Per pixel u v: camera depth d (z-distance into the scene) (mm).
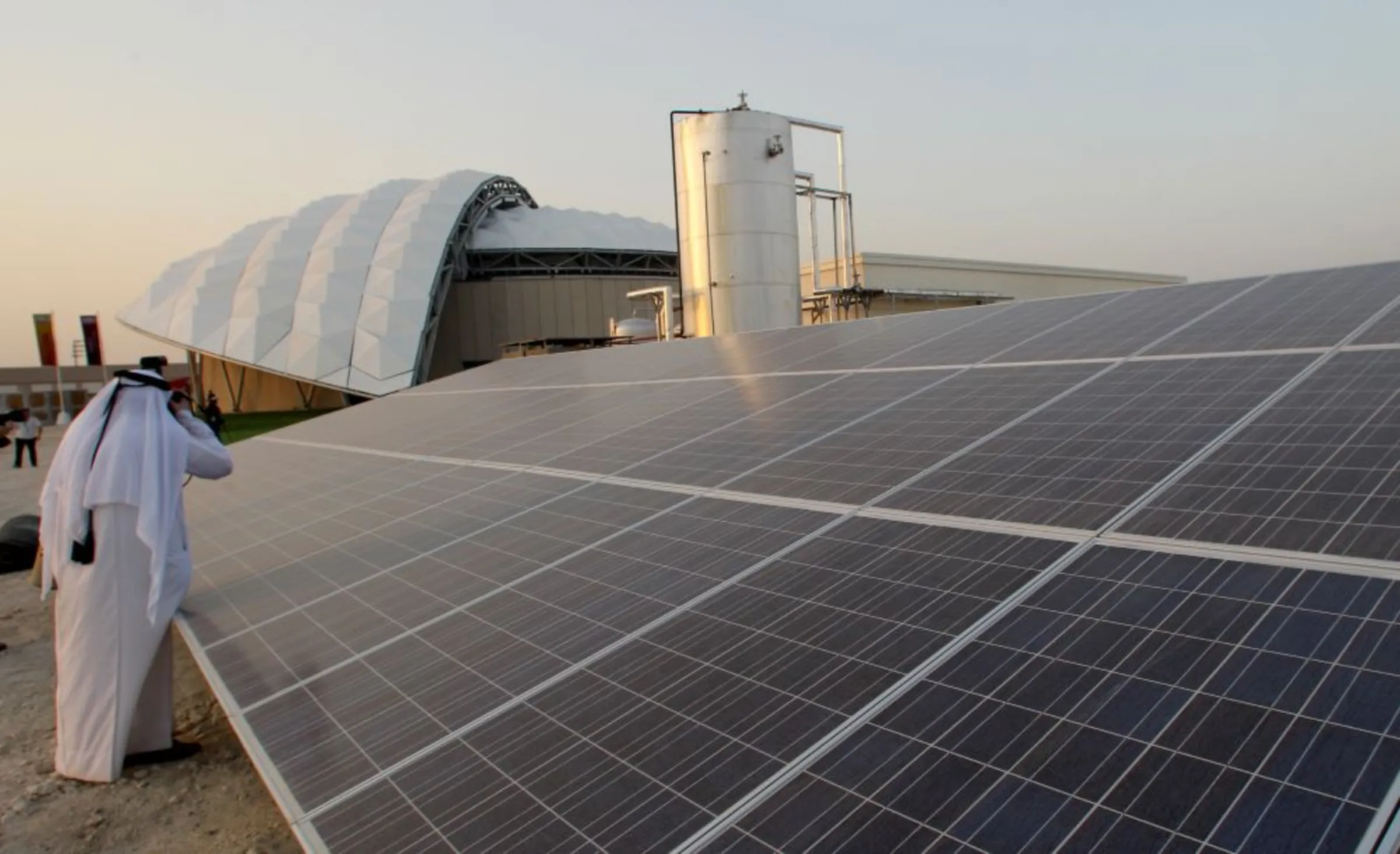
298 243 52406
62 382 79188
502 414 10195
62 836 4688
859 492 4715
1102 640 2822
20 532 12305
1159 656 2668
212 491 11016
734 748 2793
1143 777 2207
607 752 2963
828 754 2635
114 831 4730
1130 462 4176
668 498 5445
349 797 3090
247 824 4785
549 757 3025
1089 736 2406
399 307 47562
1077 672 2697
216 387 55375
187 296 50219
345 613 4984
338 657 4363
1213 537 3283
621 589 4262
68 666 5270
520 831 2670
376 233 52656
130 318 52031
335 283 48219
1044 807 2197
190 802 5055
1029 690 2670
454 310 57344
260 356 46031
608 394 9711
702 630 3635
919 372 7098
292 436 14438
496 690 3604
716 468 5793
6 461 31031
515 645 3967
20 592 10883
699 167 18734
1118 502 3785
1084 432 4750
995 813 2223
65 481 5016
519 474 7070
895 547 3924
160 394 5148
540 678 3605
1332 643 2516
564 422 8633
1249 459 3881
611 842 2506
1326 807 1964
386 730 3520
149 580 5148
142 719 5504
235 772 5438
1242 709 2350
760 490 5152
